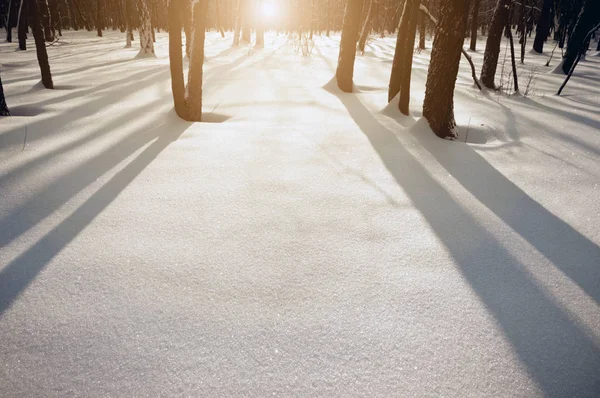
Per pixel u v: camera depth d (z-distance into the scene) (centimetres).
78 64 1023
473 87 764
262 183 294
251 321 160
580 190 302
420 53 1413
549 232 241
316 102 571
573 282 193
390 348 148
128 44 1656
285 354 144
